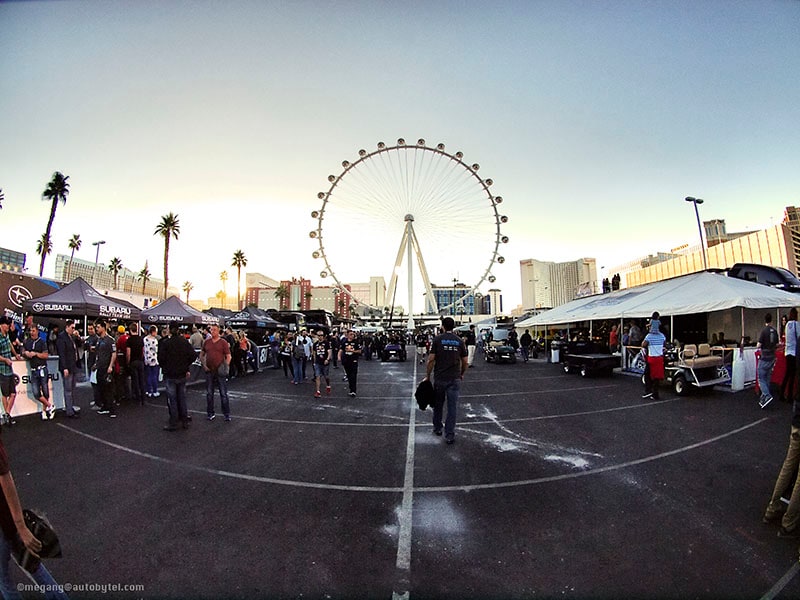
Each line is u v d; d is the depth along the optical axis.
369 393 10.84
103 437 6.24
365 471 4.72
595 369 13.56
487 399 9.62
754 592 2.47
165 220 51.56
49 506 3.76
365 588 2.55
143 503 3.83
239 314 22.39
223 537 3.19
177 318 15.23
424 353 22.03
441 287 113.19
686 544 3.04
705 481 4.27
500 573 2.70
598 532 3.23
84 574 2.71
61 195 42.12
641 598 2.42
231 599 2.45
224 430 6.72
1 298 17.44
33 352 7.35
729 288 12.20
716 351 12.90
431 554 2.94
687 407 8.14
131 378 9.42
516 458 5.15
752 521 3.38
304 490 4.15
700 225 25.39
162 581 2.63
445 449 5.60
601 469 4.69
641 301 14.99
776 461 4.84
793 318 6.09
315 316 42.88
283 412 8.23
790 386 6.24
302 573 2.71
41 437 6.23
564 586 2.55
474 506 3.75
